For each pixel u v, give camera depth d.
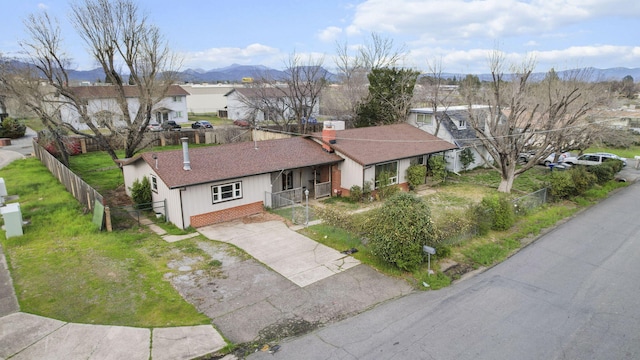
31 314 10.43
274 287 12.45
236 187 19.41
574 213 21.00
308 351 9.41
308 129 46.62
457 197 23.80
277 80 50.56
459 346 9.69
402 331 10.27
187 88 83.00
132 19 27.61
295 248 15.61
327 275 13.31
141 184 20.36
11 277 12.33
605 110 29.39
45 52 25.89
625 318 11.06
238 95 60.72
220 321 10.55
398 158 24.16
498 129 24.64
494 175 30.22
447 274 13.60
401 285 12.73
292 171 23.30
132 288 12.01
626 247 16.27
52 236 15.73
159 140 41.84
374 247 13.84
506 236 17.27
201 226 18.36
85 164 32.06
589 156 31.88
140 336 9.74
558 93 23.11
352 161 22.89
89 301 11.17
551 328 10.54
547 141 23.38
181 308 11.07
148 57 28.20
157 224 18.56
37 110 26.78
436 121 30.70
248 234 17.22
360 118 38.16
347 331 10.23
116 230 17.25
